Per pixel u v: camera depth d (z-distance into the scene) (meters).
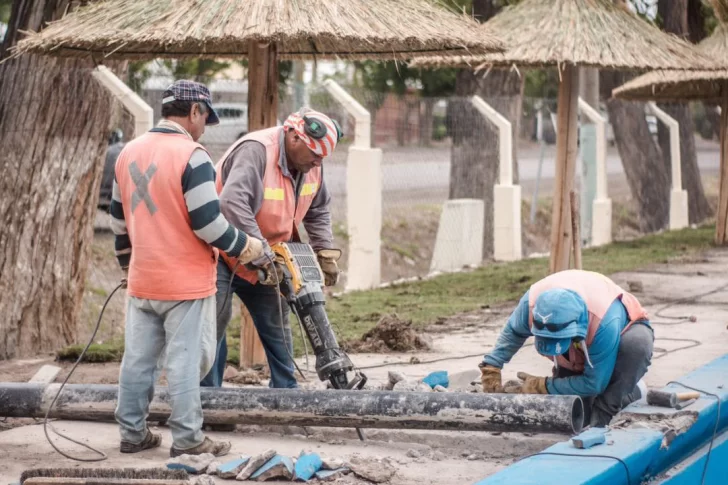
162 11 11.17
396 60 13.15
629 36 17.16
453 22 11.98
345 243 27.70
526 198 38.16
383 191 30.67
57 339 15.35
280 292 9.49
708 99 28.17
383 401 8.77
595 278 9.26
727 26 24.47
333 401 8.84
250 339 12.59
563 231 17.70
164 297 8.42
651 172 35.69
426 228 31.69
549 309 8.68
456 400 8.60
